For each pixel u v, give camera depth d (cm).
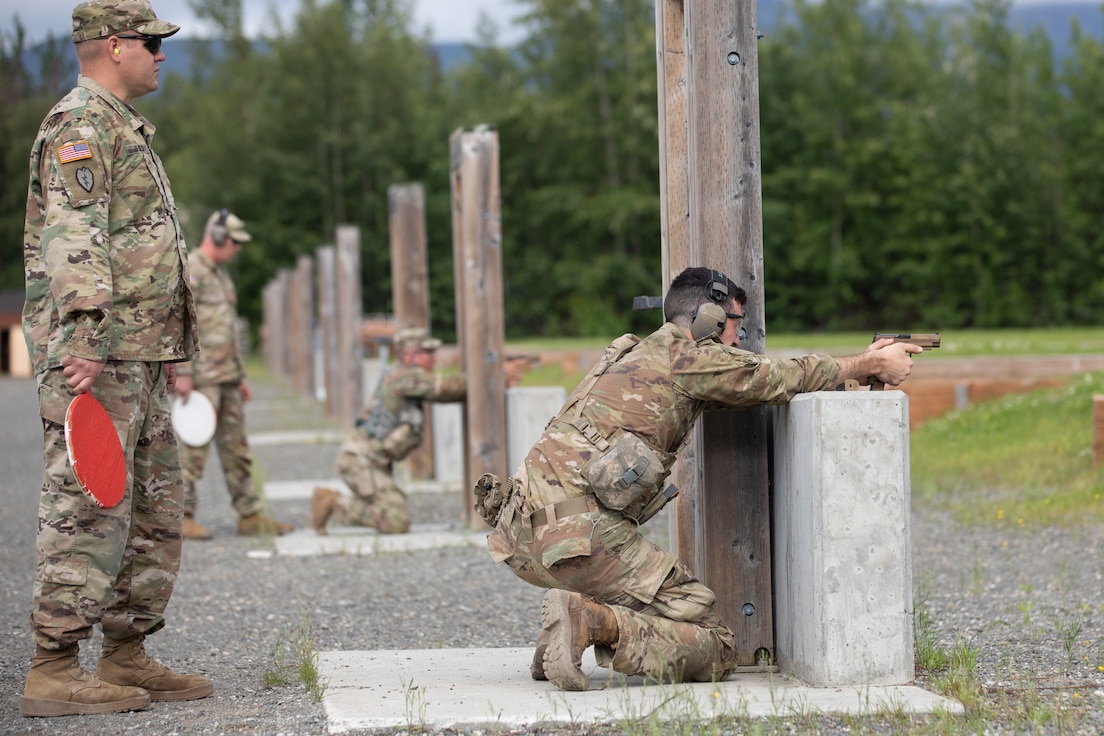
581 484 592
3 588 993
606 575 594
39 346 582
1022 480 1468
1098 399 1441
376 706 562
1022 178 6844
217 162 7919
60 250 554
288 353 4809
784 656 632
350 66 7900
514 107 7181
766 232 7038
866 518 580
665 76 701
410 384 1263
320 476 1861
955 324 7025
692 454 688
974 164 6912
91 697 586
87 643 772
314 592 966
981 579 963
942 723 518
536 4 7144
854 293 7350
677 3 701
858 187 7138
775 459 640
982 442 1720
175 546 630
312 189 7725
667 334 610
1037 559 1038
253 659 735
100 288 557
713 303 611
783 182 7144
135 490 617
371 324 3794
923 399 1991
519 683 621
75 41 600
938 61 7762
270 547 1206
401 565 1088
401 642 795
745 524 646
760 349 650
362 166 7750
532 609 899
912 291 7231
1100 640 739
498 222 1252
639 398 598
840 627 580
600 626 582
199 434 1242
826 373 600
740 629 646
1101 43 7475
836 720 531
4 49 12131
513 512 602
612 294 7388
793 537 611
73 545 570
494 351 1254
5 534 1316
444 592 964
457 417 1706
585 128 7138
